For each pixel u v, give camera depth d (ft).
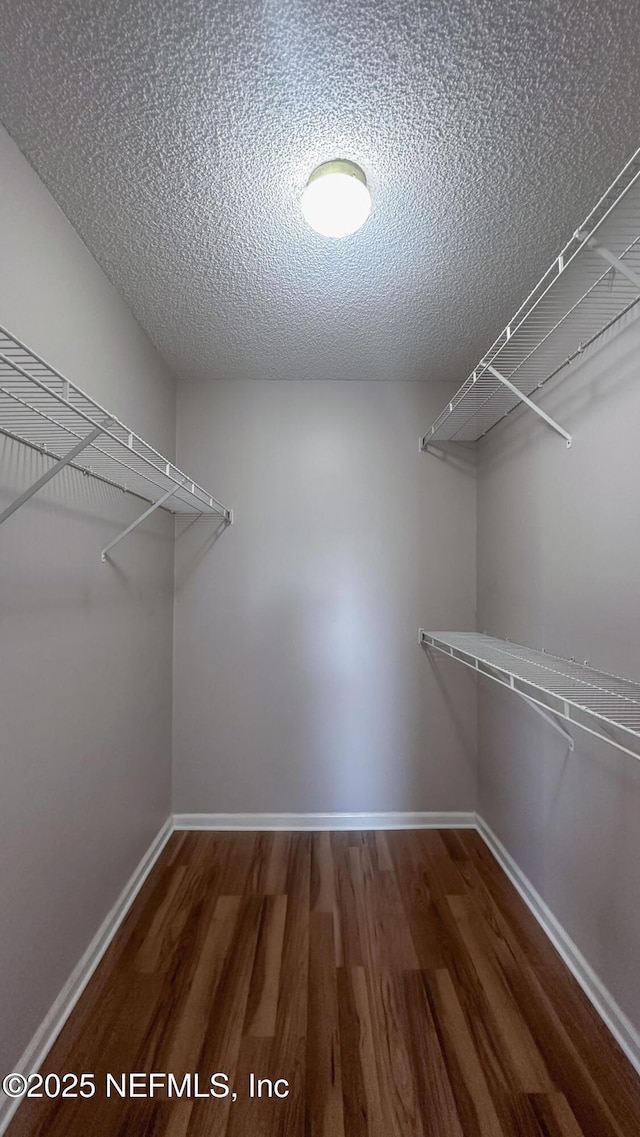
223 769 7.68
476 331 6.26
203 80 3.08
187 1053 3.91
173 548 7.66
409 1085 3.67
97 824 4.93
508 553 6.51
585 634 4.65
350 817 7.66
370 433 7.79
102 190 3.94
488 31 2.84
